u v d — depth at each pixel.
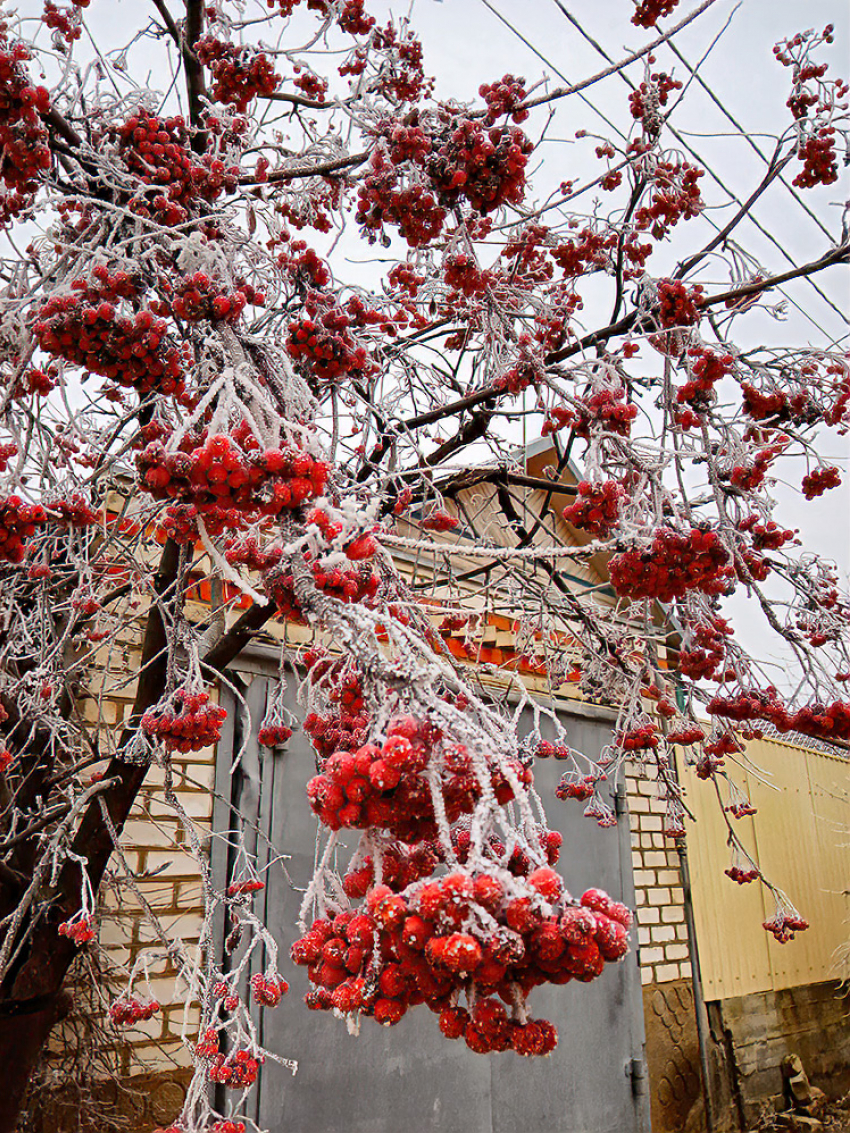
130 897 3.42
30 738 2.47
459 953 0.78
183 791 3.72
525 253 3.13
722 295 2.69
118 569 3.30
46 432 2.16
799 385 2.46
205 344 1.68
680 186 2.70
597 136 2.79
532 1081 5.10
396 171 1.84
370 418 2.58
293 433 1.40
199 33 2.79
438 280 3.16
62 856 2.43
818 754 9.83
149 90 2.37
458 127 1.73
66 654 2.91
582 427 2.40
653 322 2.64
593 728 6.32
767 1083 7.25
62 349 1.43
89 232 1.92
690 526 2.39
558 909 0.86
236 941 2.50
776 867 8.46
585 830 6.01
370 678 1.00
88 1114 3.03
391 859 1.02
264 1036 3.73
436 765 0.89
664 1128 5.97
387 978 0.90
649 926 6.42
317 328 2.05
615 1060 5.73
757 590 2.69
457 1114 4.56
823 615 2.77
